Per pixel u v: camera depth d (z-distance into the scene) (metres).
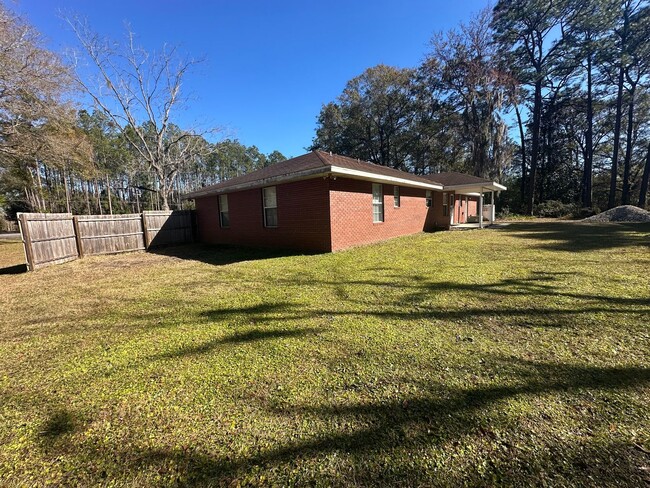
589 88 23.14
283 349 2.69
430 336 2.85
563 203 25.38
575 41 21.47
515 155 29.88
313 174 7.84
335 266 6.28
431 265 6.02
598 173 28.61
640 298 3.67
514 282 4.56
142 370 2.41
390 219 11.07
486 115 22.53
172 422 1.79
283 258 7.65
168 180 20.72
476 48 22.67
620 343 2.57
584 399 1.86
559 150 27.52
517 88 23.30
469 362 2.35
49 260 7.93
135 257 9.27
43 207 27.52
